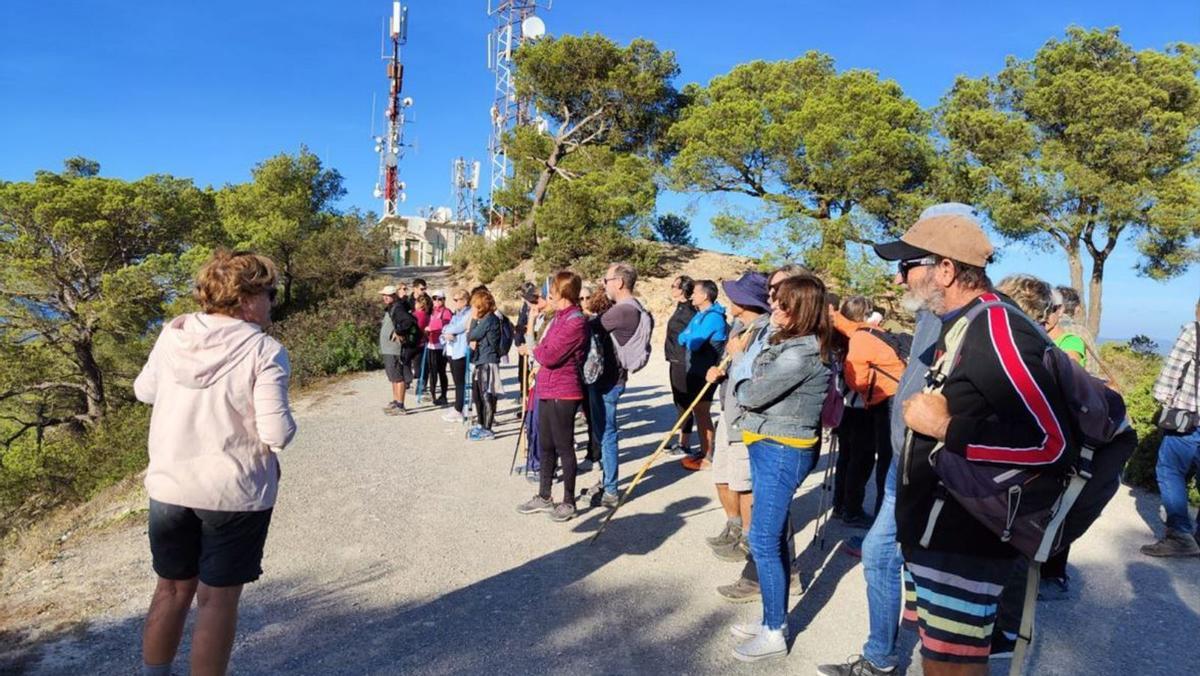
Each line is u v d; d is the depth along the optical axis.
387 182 45.44
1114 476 2.16
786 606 3.54
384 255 32.19
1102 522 5.68
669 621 3.94
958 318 2.36
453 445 8.14
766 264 21.69
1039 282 3.78
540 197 30.30
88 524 5.69
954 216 2.46
